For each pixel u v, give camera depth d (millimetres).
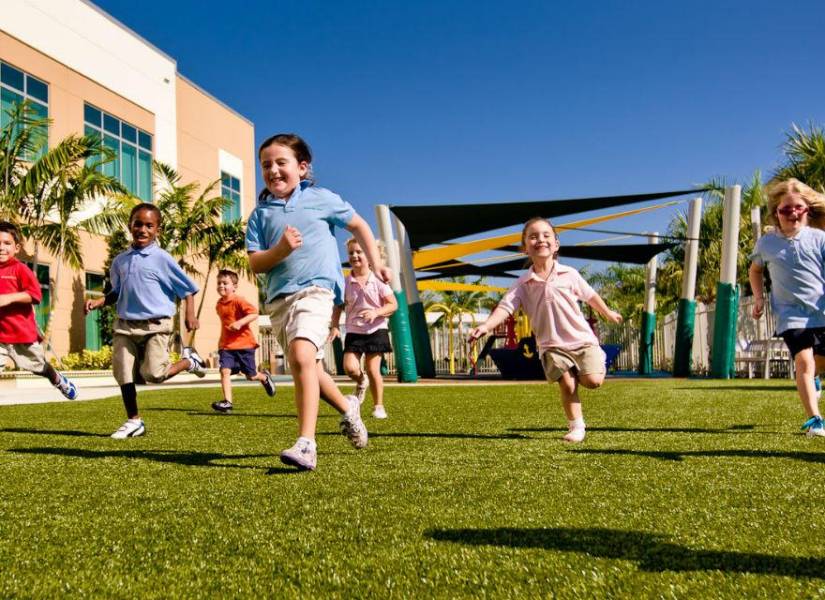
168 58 21031
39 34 16391
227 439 4105
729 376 12953
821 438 3770
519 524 1865
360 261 5730
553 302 3934
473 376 18328
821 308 4113
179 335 20094
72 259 14906
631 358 21453
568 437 3814
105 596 1347
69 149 14266
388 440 3898
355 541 1709
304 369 2936
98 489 2451
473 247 14594
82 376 14688
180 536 1782
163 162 20516
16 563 1565
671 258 26547
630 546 1638
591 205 11664
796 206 4254
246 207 25094
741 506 2070
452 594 1327
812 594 1296
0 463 3113
